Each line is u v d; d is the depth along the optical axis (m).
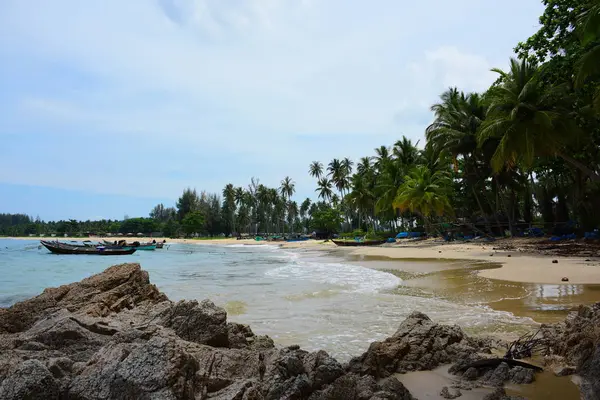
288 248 62.97
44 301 8.17
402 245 48.28
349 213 104.00
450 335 6.75
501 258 24.25
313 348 7.55
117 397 3.78
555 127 25.78
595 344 5.29
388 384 4.81
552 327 7.36
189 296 14.02
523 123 26.77
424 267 22.16
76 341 5.74
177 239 114.88
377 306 11.30
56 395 3.90
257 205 124.75
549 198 44.00
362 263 27.03
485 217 43.88
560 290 12.77
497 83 31.50
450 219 55.81
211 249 63.75
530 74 27.45
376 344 6.09
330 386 4.51
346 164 91.69
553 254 24.14
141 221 132.62
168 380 3.76
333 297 13.05
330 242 74.06
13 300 14.97
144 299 9.19
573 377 5.21
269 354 5.95
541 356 6.25
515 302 11.24
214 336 5.90
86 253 44.78
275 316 10.44
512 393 4.81
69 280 21.86
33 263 33.69
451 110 41.91
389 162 57.34
